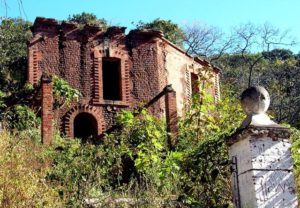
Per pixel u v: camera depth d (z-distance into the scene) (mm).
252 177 5367
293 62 41781
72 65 20859
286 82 38656
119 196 8406
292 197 5344
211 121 11414
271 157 5441
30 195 7992
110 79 23344
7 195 7789
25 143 13664
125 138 14195
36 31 20703
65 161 12484
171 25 41375
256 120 5637
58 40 20922
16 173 8656
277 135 5504
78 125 22781
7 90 23250
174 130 15359
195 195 6906
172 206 7289
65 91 19656
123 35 22078
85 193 8547
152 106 21391
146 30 22312
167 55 22953
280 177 5391
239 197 5633
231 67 44750
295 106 36625
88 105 20578
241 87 40375
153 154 10453
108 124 20734
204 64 25062
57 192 8617
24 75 30031
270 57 47844
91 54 21312
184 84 23359
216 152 6906
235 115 12141
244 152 5570
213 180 6758
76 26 21250
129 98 21391
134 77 21781
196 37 42500
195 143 10891
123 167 12320
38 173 10000
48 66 20453
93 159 11734
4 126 15883
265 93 5758
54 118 19625
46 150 13891
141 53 22203
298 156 7492
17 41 32656
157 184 8664
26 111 18250
